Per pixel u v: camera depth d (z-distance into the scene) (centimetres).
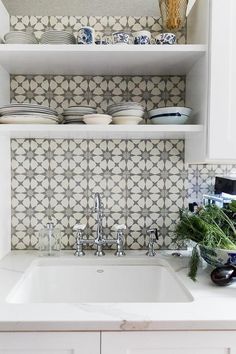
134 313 81
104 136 133
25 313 81
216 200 138
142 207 142
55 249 136
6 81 133
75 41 122
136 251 140
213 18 106
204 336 81
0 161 126
